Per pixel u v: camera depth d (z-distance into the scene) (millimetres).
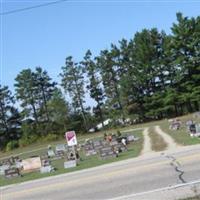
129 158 28062
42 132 114125
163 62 101188
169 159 21000
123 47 111438
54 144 94688
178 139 37094
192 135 37375
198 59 95688
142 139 50688
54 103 113562
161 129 64500
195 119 68062
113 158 31406
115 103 111750
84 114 115562
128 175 18438
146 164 20953
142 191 14609
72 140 33844
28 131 115250
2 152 104688
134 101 105938
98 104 114938
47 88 122562
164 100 100500
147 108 103938
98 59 114250
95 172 22656
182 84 97125
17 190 21625
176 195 13031
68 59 116375
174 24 97750
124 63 111812
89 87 115562
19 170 36344
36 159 38031
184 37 97000
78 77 115875
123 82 105438
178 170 17078
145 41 103750
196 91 95562
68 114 114250
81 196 15898
